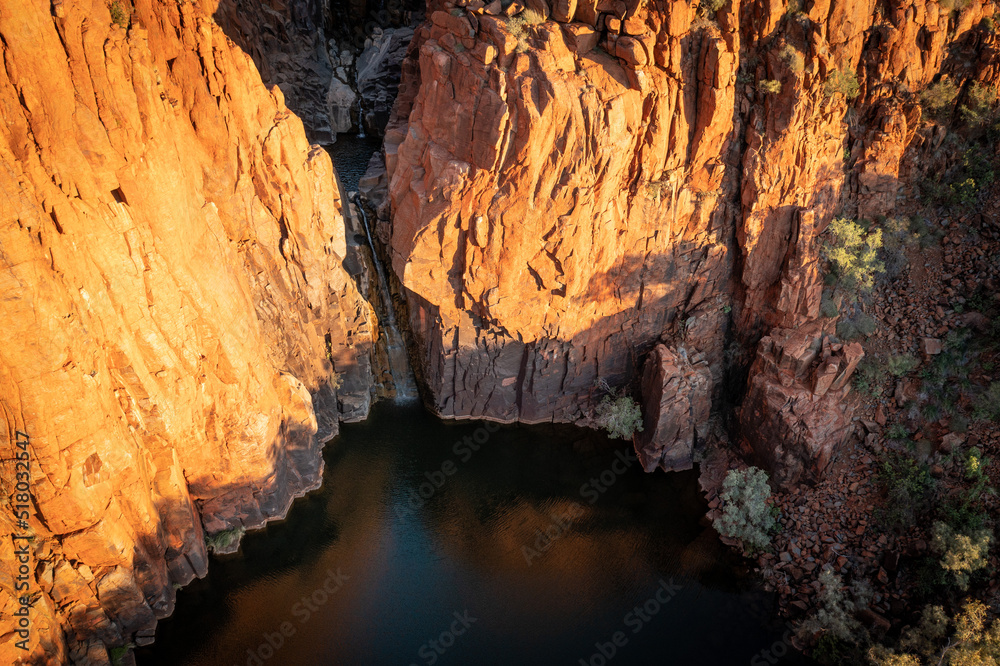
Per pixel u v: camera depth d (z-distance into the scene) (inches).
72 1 793.6
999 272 1202.6
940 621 963.3
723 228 1264.8
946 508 1063.6
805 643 1058.7
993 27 1168.8
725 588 1141.7
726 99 1149.7
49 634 892.0
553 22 1137.4
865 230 1236.5
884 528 1115.9
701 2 1116.5
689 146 1205.1
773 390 1206.3
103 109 835.4
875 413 1197.7
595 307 1293.1
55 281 800.9
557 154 1125.1
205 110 1014.4
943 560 999.0
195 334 998.4
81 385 836.0
